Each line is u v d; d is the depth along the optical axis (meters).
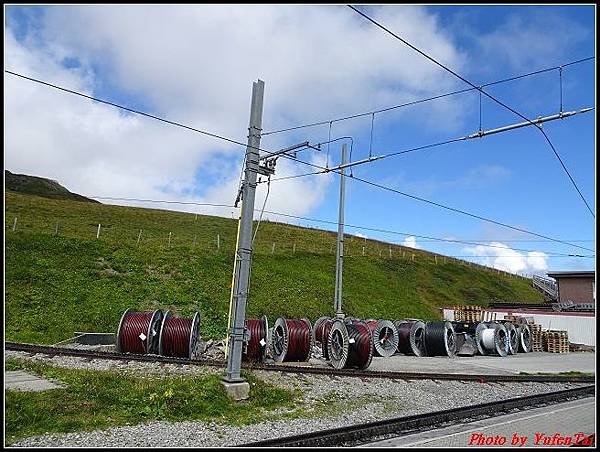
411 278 57.50
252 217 12.93
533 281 74.38
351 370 17.48
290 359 20.03
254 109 13.23
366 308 40.81
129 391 11.32
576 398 15.12
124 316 18.81
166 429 9.22
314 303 37.06
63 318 23.89
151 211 65.81
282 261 45.38
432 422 10.73
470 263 79.19
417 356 27.78
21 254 30.05
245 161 13.28
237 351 12.23
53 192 100.81
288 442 8.55
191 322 18.59
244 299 12.51
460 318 43.19
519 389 16.53
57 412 9.59
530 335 35.94
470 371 21.88
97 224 46.19
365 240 75.38
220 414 10.62
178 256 37.22
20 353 15.98
